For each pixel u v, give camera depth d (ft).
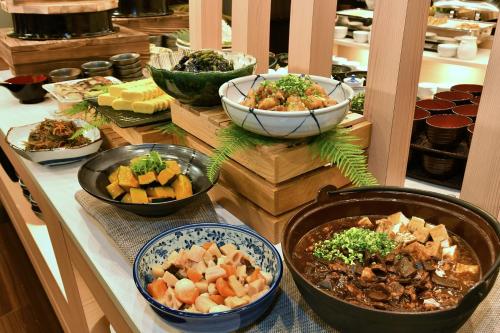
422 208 2.97
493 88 3.06
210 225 3.22
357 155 3.40
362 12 9.29
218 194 4.01
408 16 3.33
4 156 6.65
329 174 3.63
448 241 2.78
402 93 3.63
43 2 7.09
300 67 4.18
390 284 2.46
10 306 7.38
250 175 3.54
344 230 2.97
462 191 3.46
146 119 4.55
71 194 4.25
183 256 3.02
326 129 3.24
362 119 3.82
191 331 2.62
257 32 4.80
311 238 2.92
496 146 3.15
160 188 3.65
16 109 6.33
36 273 7.91
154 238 3.07
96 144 4.84
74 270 4.79
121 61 6.88
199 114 3.97
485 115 3.15
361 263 2.68
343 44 8.88
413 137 4.25
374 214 3.09
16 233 9.02
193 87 3.82
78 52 6.99
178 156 4.02
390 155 3.82
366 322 2.22
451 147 3.96
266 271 2.96
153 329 2.76
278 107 3.23
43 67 6.86
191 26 5.64
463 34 7.88
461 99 4.92
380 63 3.60
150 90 4.78
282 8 11.03
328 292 2.48
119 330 3.48
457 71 8.14
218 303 2.75
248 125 3.24
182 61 4.21
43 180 4.51
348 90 3.48
